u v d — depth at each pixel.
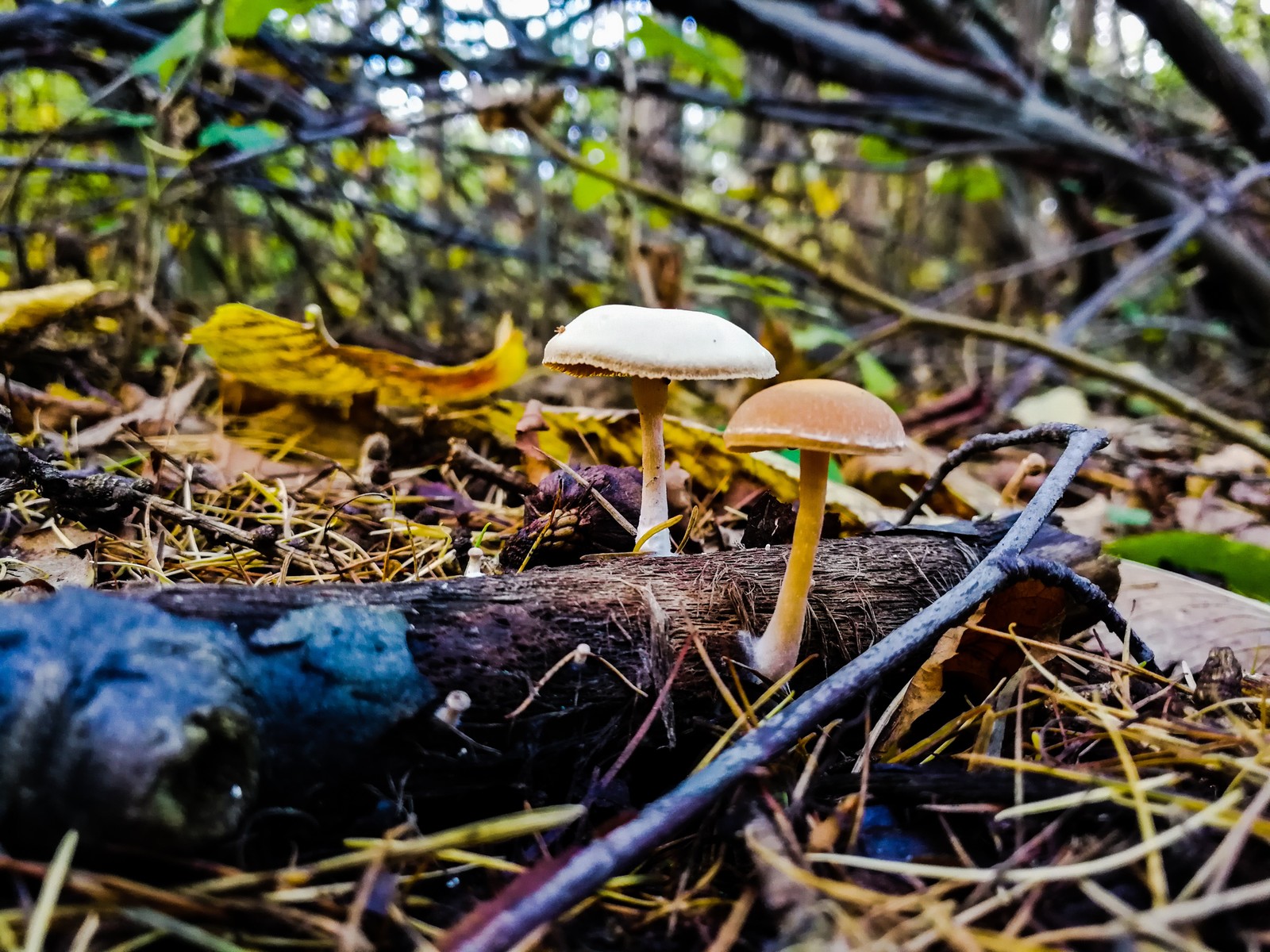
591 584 0.10
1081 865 0.08
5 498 0.13
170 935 0.07
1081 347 0.42
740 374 0.11
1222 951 0.07
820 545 0.12
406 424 0.21
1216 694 0.11
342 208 0.39
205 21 0.20
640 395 0.13
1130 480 0.24
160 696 0.07
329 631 0.09
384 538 0.16
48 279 0.29
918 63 0.32
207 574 0.14
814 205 0.48
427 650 0.09
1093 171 0.36
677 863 0.09
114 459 0.18
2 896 0.07
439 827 0.09
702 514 0.17
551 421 0.20
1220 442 0.30
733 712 0.10
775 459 0.18
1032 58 0.34
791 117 0.34
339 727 0.08
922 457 0.21
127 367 0.23
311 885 0.08
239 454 0.19
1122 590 0.15
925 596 0.12
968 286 0.35
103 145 0.35
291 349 0.18
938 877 0.08
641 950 0.08
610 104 0.47
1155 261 0.28
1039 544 0.13
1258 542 0.19
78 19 0.24
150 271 0.24
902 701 0.11
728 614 0.11
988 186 0.40
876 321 0.49
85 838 0.07
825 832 0.08
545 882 0.07
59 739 0.07
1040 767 0.09
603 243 0.47
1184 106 0.55
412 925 0.08
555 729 0.10
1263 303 0.37
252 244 0.43
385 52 0.30
